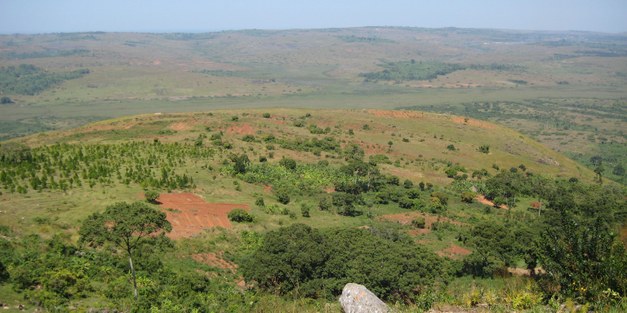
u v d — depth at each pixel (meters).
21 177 53.16
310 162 95.56
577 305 13.05
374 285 33.41
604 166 173.62
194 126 114.62
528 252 38.62
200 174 71.75
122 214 27.34
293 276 32.94
